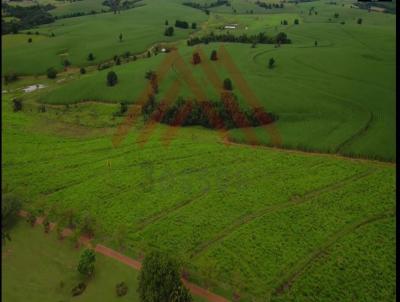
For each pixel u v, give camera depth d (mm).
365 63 137250
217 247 56812
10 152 88125
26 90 134875
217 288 49812
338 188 70188
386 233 58500
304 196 68250
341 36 179875
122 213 65438
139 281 46219
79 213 65688
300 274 51656
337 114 99938
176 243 58125
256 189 70562
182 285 44719
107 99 118688
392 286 49188
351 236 57969
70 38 185875
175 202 67875
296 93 112438
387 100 107062
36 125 104312
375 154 80438
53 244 59031
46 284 51562
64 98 122188
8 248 58344
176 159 82375
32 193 72062
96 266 53969
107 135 96625
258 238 58219
